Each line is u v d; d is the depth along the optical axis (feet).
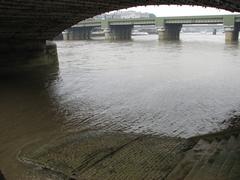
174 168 42.19
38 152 48.75
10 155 48.11
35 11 96.53
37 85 103.76
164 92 91.86
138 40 436.35
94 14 116.37
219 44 337.52
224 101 82.02
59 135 56.70
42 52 146.92
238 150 46.80
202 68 145.28
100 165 43.70
